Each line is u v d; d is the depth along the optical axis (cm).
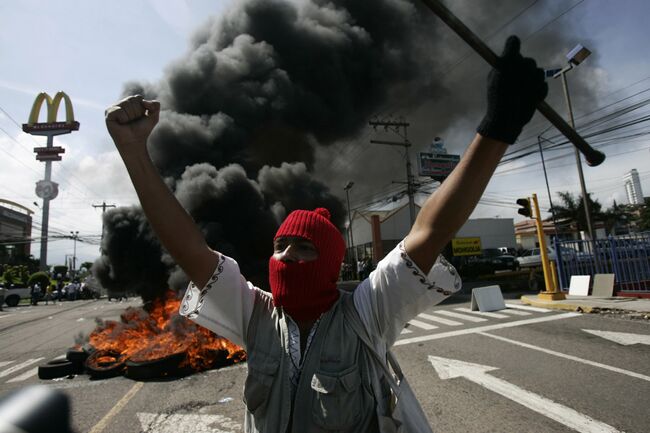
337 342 122
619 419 352
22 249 5872
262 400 122
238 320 134
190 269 123
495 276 2172
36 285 2612
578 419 357
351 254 3522
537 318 855
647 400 387
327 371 116
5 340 1057
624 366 495
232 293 130
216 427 391
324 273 130
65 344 938
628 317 798
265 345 129
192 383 544
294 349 126
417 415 125
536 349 599
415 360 580
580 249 1180
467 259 2438
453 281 113
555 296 1048
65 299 3139
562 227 3781
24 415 59
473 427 353
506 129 93
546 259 1092
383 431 114
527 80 91
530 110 93
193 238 122
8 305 2461
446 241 108
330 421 110
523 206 1109
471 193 100
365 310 125
